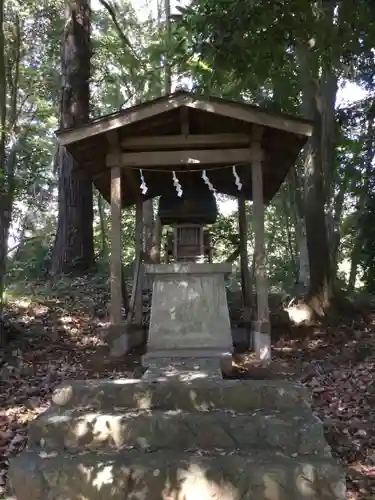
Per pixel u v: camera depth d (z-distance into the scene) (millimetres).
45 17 15586
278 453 3734
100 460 3607
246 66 4277
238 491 3418
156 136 7051
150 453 3764
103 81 14938
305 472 3430
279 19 4086
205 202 7707
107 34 15672
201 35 4105
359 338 7957
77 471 3527
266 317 6824
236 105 6500
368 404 5355
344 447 4457
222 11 4059
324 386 5961
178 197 7848
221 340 6723
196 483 3447
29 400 5402
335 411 5223
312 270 9117
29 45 16312
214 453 3754
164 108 6574
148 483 3465
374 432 4727
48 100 18688
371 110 12352
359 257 12703
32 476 3547
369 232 12477
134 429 4012
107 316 8891
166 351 6570
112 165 7008
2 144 7219
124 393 4527
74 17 11812
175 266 6941
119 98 16953
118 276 6984
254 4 3934
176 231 7688
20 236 19047
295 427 3979
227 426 3973
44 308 9055
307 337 8086
